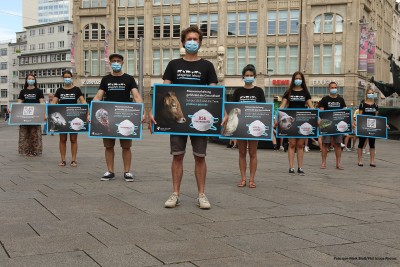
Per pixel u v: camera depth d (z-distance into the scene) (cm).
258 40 4800
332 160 1314
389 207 620
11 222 493
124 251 402
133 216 531
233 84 4909
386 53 6012
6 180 780
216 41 4962
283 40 4716
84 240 432
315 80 4591
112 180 798
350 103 4491
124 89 799
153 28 5212
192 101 587
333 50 4544
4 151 1322
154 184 765
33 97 1166
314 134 954
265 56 4791
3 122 5778
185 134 584
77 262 371
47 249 403
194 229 480
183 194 680
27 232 456
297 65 4700
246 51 4853
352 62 4472
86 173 886
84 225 486
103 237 443
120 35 5378
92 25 5497
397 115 2567
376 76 5444
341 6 4497
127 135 782
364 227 504
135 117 788
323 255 403
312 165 1166
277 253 405
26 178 806
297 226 502
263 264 377
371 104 1188
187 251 405
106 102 782
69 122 982
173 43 5144
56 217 519
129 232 463
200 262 378
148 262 375
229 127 762
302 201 650
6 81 10788
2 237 438
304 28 4591
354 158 1390
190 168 1005
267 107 763
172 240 438
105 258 382
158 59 5212
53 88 9431
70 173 882
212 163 1146
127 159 798
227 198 660
